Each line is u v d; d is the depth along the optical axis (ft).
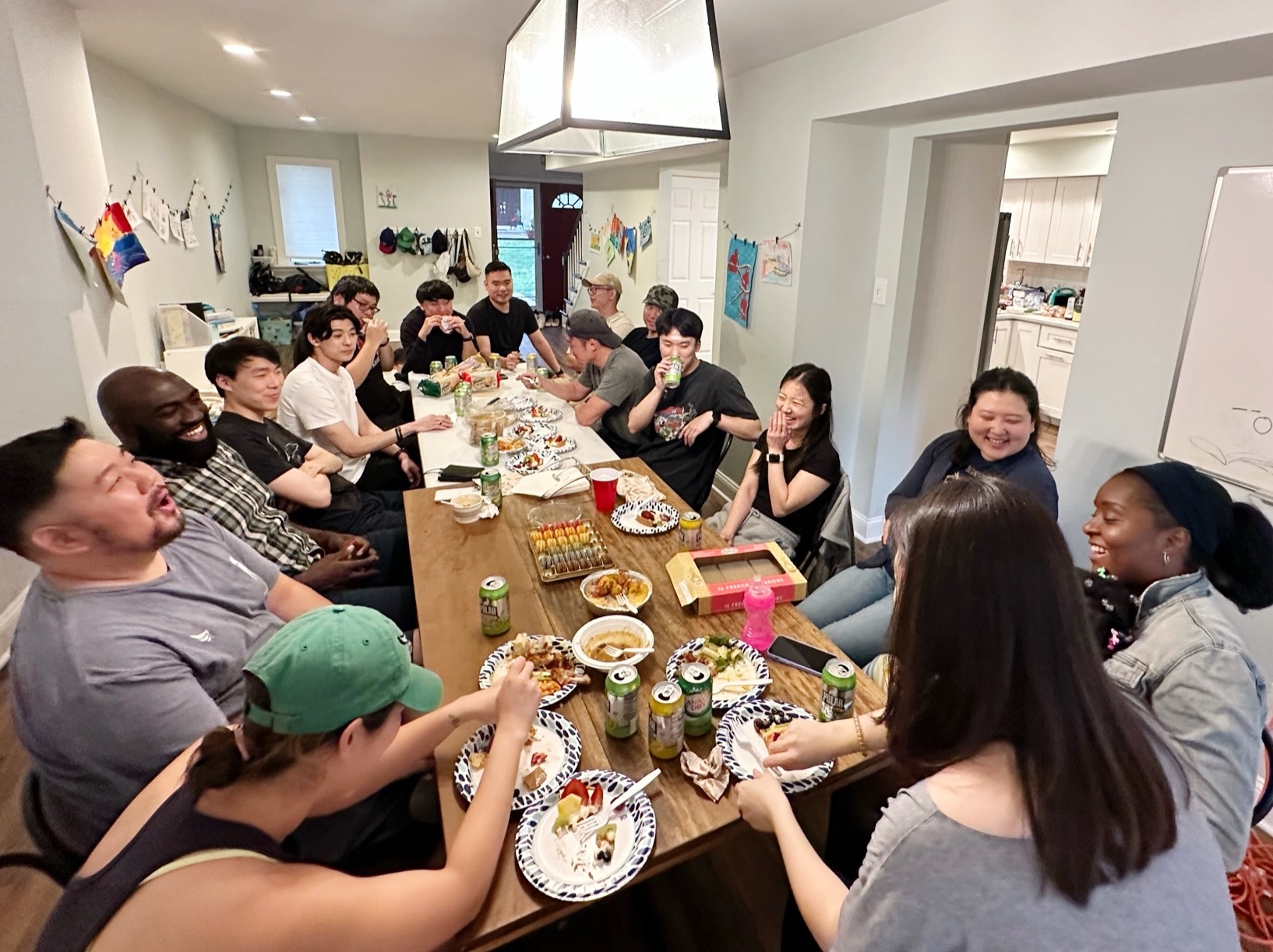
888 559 7.06
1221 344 6.45
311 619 2.73
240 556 4.85
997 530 2.21
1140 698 3.13
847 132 10.30
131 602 3.78
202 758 2.53
